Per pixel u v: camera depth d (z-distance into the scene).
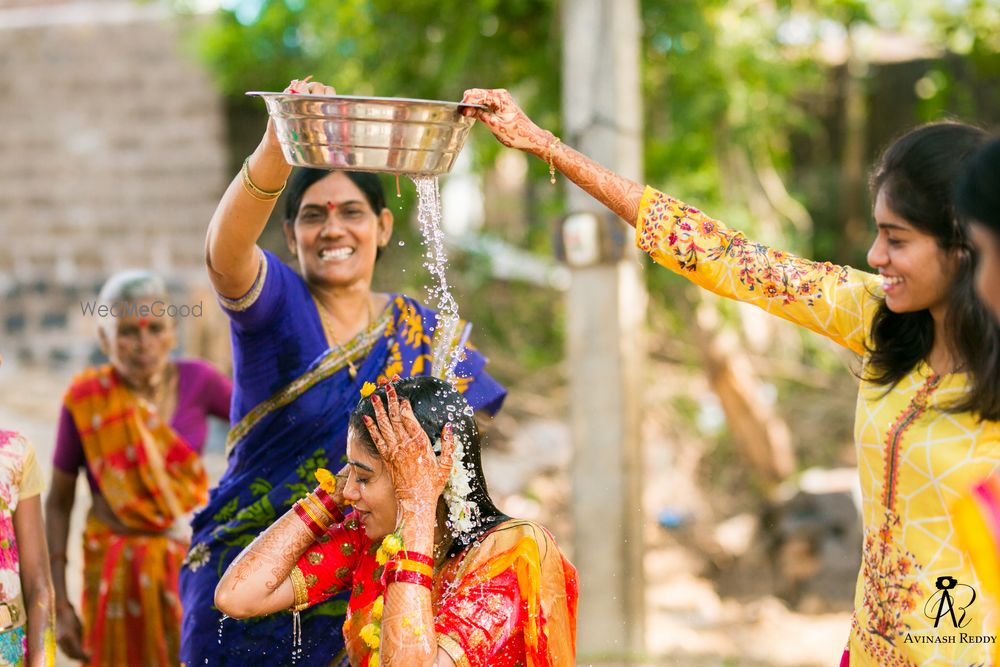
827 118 12.61
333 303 3.30
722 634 6.99
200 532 3.28
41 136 11.94
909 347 2.37
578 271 5.92
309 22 9.25
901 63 12.32
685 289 8.88
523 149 2.66
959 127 2.24
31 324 11.87
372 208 3.31
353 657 2.49
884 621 2.37
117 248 11.93
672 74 8.22
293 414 3.18
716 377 8.88
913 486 2.30
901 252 2.25
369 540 2.53
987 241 1.85
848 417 9.95
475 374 3.40
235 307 3.05
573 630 2.46
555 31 7.79
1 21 11.88
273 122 2.61
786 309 2.56
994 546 2.15
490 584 2.31
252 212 2.80
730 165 9.34
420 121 2.41
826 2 9.52
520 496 8.47
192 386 4.49
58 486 4.26
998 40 10.30
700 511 8.87
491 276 11.59
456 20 7.97
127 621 4.23
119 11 11.76
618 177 2.68
